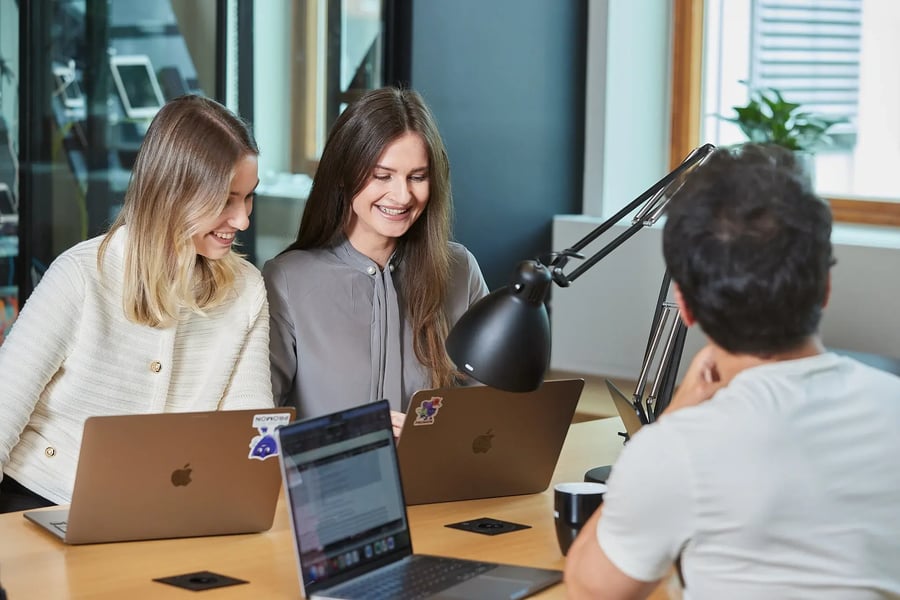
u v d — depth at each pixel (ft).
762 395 4.35
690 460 4.30
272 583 6.02
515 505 7.61
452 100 17.12
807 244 4.33
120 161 14.20
